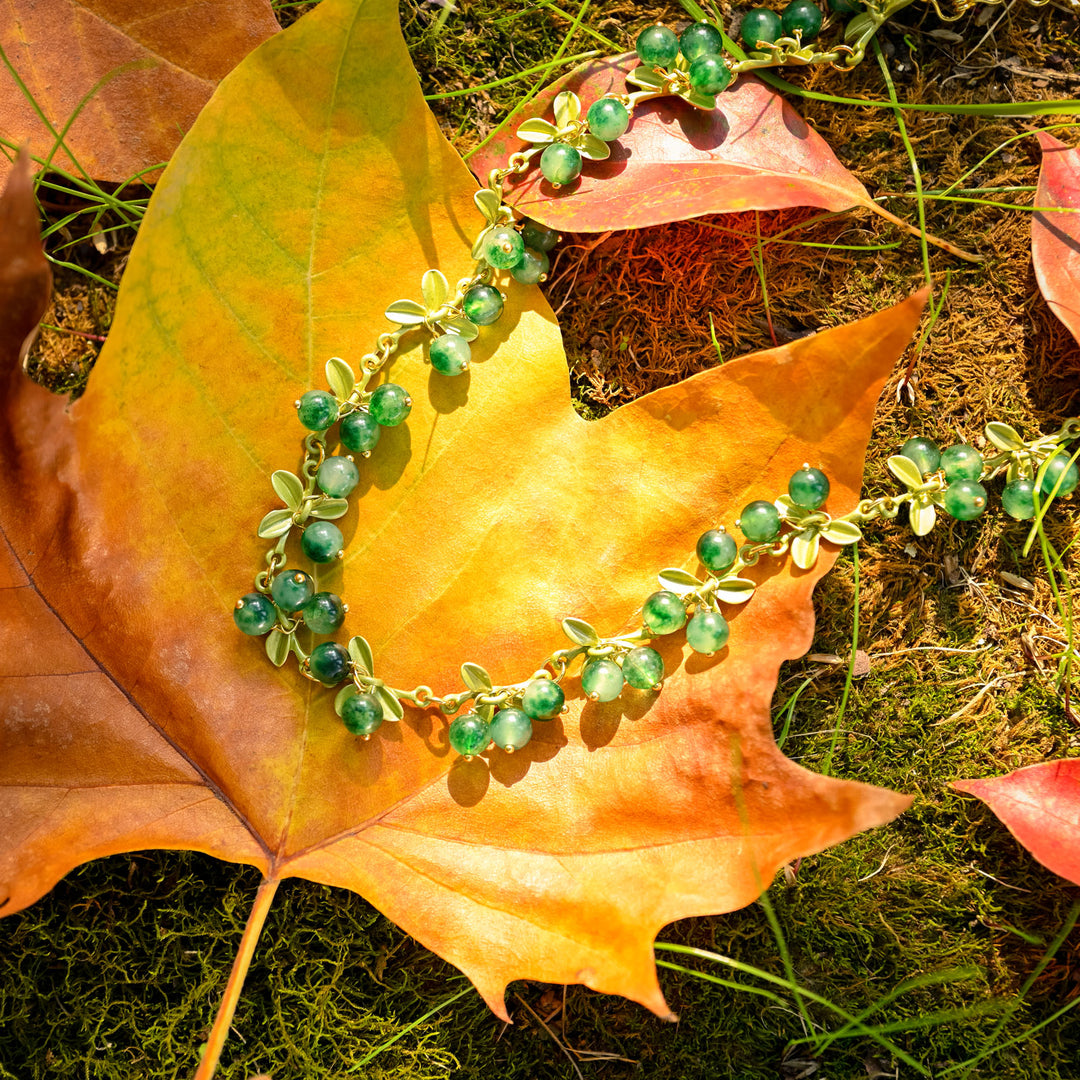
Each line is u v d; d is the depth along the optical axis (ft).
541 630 1.35
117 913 1.40
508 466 1.35
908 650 1.43
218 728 1.33
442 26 1.44
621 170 1.38
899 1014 1.41
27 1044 1.39
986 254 1.44
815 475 1.33
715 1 1.43
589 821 1.33
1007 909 1.41
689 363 1.44
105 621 1.32
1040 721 1.43
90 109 1.39
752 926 1.41
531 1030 1.40
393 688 1.35
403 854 1.34
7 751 1.30
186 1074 1.39
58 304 1.44
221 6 1.37
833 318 1.44
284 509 1.34
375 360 1.34
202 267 1.31
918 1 1.45
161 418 1.31
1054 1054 1.40
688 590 1.34
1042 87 1.45
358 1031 1.40
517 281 1.36
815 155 1.39
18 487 1.29
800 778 1.29
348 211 1.32
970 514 1.38
